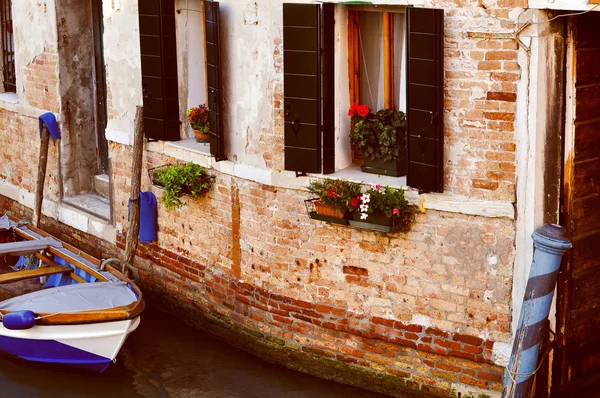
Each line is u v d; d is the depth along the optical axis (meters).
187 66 9.83
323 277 8.45
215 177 9.28
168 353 9.36
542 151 7.20
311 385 8.59
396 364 8.18
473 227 7.52
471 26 7.20
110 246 11.08
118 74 10.41
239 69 8.77
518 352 7.17
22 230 10.95
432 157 7.45
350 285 8.30
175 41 9.67
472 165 7.43
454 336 7.80
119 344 8.56
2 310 8.67
